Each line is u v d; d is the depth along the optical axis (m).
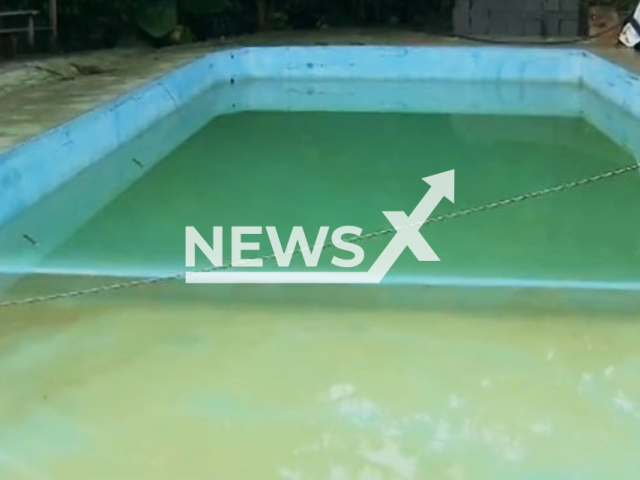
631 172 5.42
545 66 8.78
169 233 4.32
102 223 4.46
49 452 2.43
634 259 3.87
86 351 2.99
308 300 3.41
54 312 3.30
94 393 2.73
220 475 2.32
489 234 4.27
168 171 5.57
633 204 4.77
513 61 8.84
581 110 7.67
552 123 7.13
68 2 8.98
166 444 2.46
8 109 5.59
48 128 4.96
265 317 3.25
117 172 5.56
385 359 2.93
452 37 9.88
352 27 11.07
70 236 4.23
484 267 3.77
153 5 9.43
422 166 5.76
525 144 6.39
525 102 8.04
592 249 4.02
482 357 2.94
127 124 5.95
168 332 3.13
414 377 2.81
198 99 7.91
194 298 3.43
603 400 2.67
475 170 5.65
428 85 8.95
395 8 11.20
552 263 3.84
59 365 2.90
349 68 9.13
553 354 2.96
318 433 2.51
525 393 2.71
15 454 2.42
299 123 7.18
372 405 2.65
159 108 6.71
